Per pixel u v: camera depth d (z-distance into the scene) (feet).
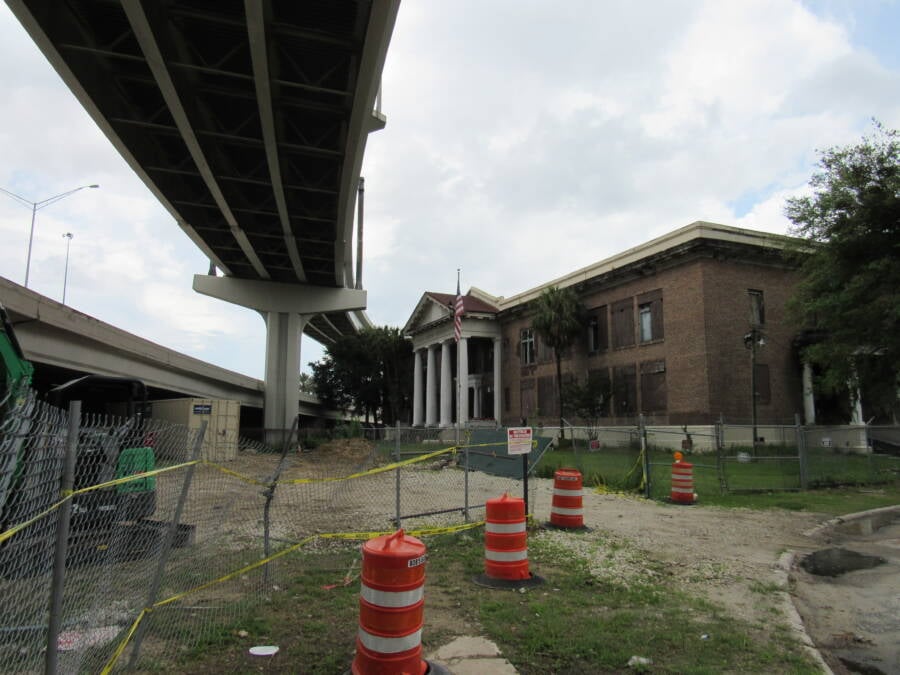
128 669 14.25
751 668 15.15
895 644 17.40
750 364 103.60
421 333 195.72
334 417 318.45
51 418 13.14
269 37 69.21
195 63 75.00
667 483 53.11
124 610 16.01
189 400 99.35
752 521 37.29
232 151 98.94
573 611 19.30
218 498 30.07
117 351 97.09
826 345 78.84
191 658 15.11
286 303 170.71
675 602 20.56
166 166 101.91
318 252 147.13
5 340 21.56
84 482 16.98
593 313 131.03
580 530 32.76
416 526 33.04
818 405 110.52
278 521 33.40
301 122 90.79
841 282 73.92
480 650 15.99
